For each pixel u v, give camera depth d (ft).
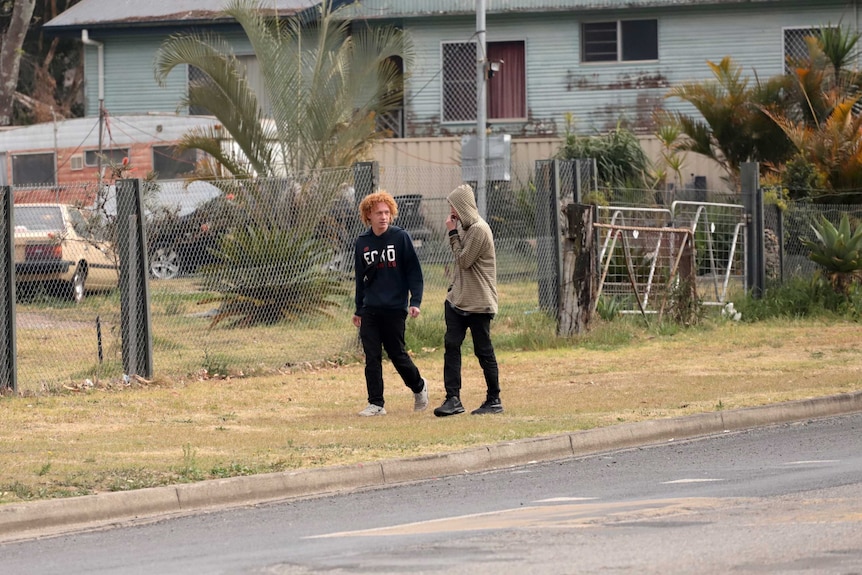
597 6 324.80
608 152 288.92
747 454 92.89
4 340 126.72
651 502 73.77
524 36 330.34
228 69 231.50
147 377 135.03
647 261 183.52
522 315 176.14
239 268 172.24
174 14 339.98
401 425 105.91
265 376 140.97
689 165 300.20
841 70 277.03
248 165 240.12
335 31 254.27
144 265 135.33
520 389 128.06
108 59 347.77
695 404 113.29
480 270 110.63
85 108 350.64
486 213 212.84
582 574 55.62
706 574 55.21
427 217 216.54
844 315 193.67
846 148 233.35
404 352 113.70
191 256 176.14
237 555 63.57
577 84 328.70
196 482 81.15
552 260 175.83
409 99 332.60
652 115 302.45
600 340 166.61
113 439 100.42
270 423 108.68
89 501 76.07
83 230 178.60
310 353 153.69
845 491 74.90
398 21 332.19
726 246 203.10
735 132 268.00
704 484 80.23
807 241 202.69
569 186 178.60
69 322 178.29
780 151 265.54
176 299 173.88
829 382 125.49
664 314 182.80
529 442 95.30
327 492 83.92
